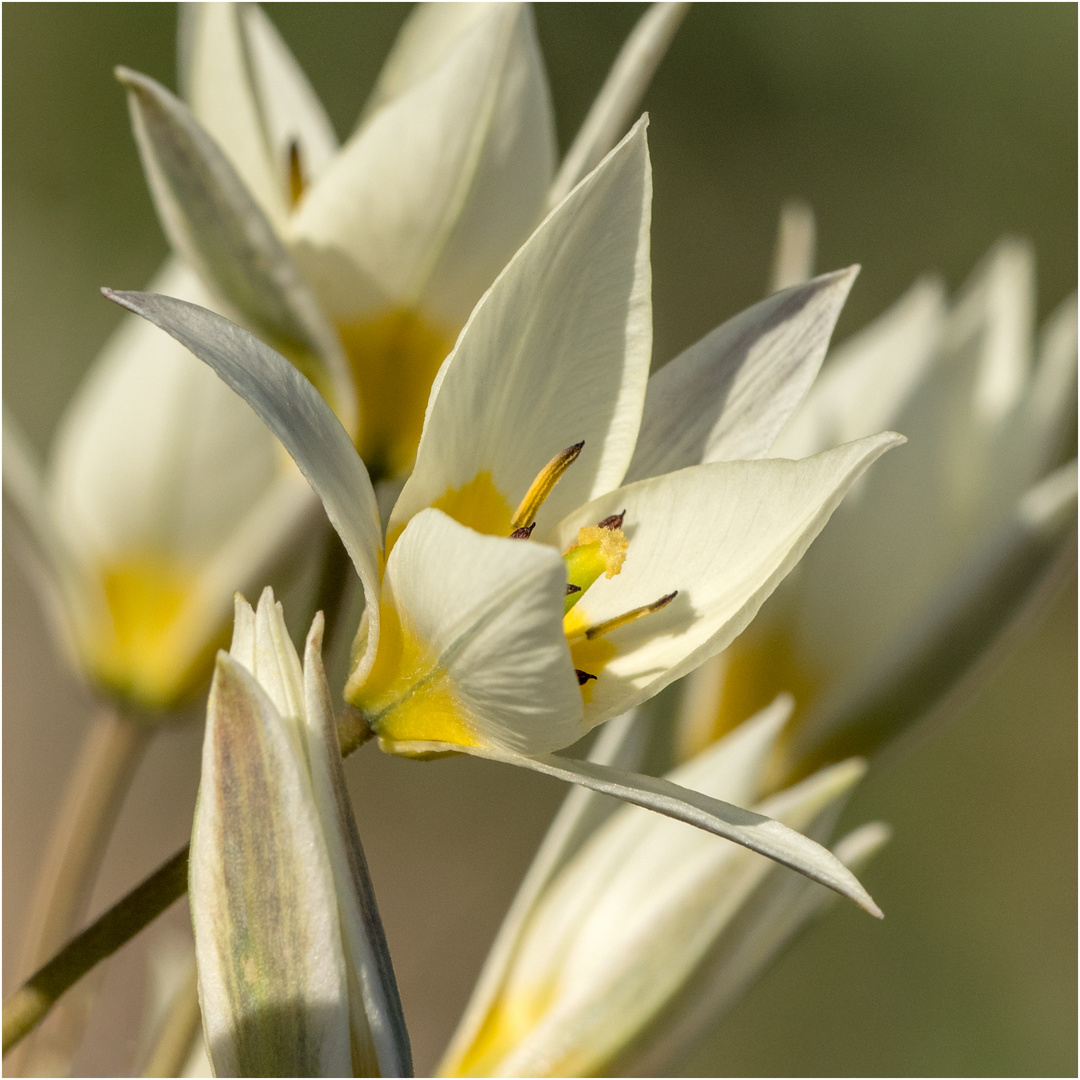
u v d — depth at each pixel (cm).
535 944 43
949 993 110
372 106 43
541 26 112
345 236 42
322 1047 39
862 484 45
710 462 40
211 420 46
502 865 112
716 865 42
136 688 46
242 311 42
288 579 46
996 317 45
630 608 40
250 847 39
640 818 43
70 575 45
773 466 40
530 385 40
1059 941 112
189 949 46
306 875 39
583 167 42
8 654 102
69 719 103
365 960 39
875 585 44
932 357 45
